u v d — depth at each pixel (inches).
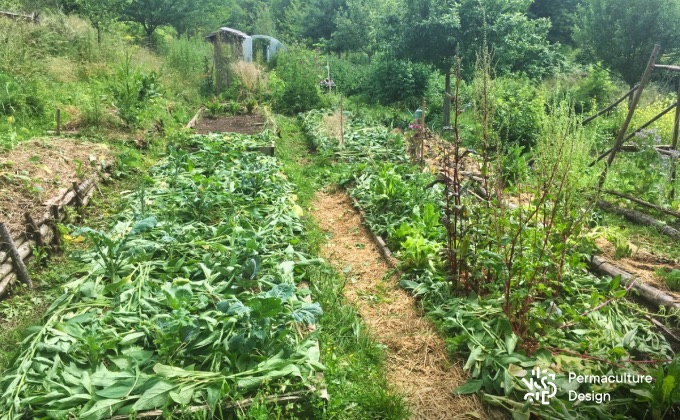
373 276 199.3
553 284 162.4
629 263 203.8
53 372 116.4
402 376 142.9
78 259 164.9
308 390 118.0
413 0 569.9
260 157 319.9
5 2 535.5
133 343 128.9
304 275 181.2
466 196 187.8
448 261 186.1
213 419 110.4
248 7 1583.4
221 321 130.4
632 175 297.1
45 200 201.3
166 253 174.9
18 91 342.6
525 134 407.8
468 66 559.5
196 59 690.2
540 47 618.5
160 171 278.8
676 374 119.9
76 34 513.7
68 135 314.5
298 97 606.5
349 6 1075.9
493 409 129.2
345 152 378.6
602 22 578.9
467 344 148.5
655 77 623.5
